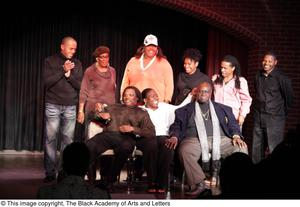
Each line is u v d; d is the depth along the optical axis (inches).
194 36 353.1
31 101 348.2
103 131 226.2
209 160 225.8
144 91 237.3
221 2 322.3
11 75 345.1
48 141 236.1
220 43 340.5
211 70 340.8
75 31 348.2
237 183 116.3
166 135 231.9
